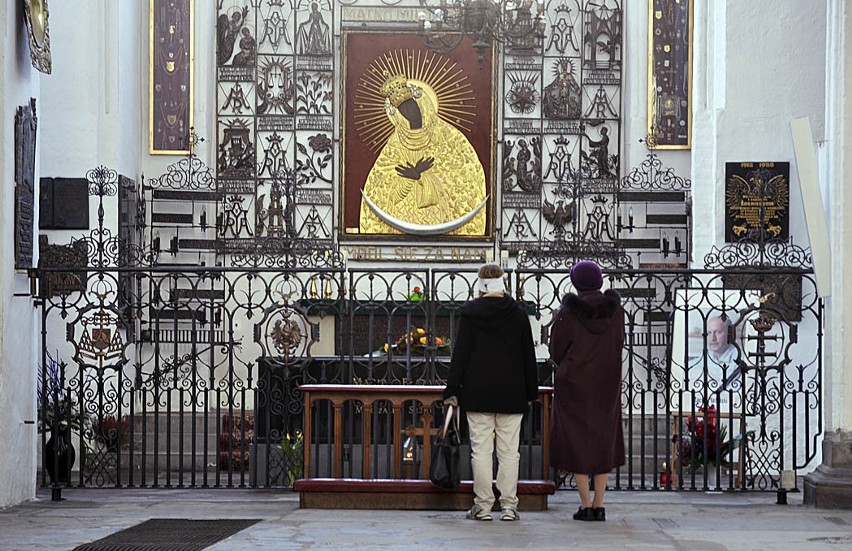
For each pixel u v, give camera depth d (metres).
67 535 9.32
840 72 11.77
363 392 11.43
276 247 21.42
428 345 12.74
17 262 12.00
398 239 22.12
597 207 21.88
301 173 22.14
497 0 18.86
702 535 9.28
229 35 22.12
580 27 22.20
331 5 22.28
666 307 21.23
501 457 10.26
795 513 10.93
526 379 10.16
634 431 19.17
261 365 15.02
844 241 11.72
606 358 10.03
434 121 22.25
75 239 19.16
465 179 22.20
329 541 8.89
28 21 12.02
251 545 8.67
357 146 22.22
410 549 8.51
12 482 11.79
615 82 22.09
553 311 12.38
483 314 10.06
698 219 19.69
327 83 22.23
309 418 11.50
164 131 21.45
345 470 14.34
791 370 17.58
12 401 11.83
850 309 11.68
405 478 12.67
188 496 12.66
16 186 11.95
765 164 18.58
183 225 21.38
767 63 18.62
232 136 22.05
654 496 12.62
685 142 21.59
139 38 21.23
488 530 9.53
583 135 22.05
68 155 19.41
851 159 11.73
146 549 8.48
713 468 15.95
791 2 18.56
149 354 21.22
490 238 22.09
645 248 21.52
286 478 15.80
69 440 13.30
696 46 19.86
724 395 17.95
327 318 20.80
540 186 22.09
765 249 18.31
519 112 22.20
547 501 11.56
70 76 19.48
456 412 10.41
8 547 8.64
